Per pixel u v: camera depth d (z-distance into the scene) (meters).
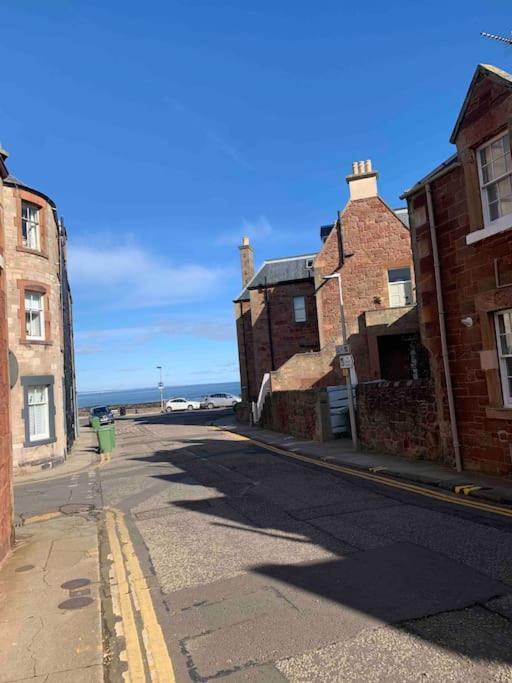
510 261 9.24
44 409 19.61
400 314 22.50
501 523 7.17
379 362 22.62
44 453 18.80
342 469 12.84
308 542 6.98
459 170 10.48
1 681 3.90
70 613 5.07
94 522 9.23
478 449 10.32
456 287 10.69
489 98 9.44
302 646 4.17
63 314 26.09
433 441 12.16
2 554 6.83
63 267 27.47
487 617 4.39
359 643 4.14
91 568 6.48
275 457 15.98
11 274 18.70
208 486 11.87
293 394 21.19
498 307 9.48
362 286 25.88
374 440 14.83
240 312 35.31
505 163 9.41
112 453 21.67
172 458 17.84
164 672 3.98
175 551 7.08
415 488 9.93
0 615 5.10
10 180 18.95
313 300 31.44
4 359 7.39
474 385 10.34
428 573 5.49
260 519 8.47
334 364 24.97
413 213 12.02
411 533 7.02
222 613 4.95
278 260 33.22
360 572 5.69
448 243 10.87
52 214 21.36
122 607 5.31
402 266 25.56
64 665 4.10
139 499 11.06
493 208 9.80
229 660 4.07
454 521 7.44
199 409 60.50
